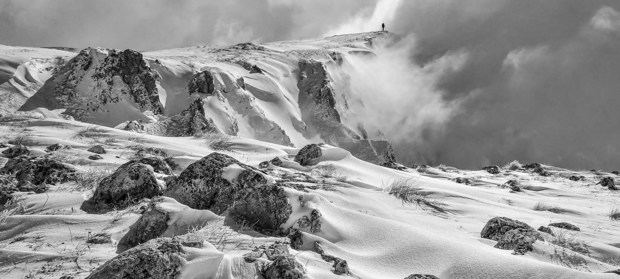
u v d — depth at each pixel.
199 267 4.76
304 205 7.14
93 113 40.44
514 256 5.86
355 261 6.05
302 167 12.20
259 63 62.47
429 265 5.92
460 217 9.14
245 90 51.84
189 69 51.66
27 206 8.30
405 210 8.94
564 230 8.91
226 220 7.04
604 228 9.80
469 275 5.58
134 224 6.80
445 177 19.72
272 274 4.95
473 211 9.67
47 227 7.07
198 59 61.97
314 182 9.99
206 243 5.29
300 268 5.10
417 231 6.62
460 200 10.73
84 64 44.56
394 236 6.56
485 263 5.69
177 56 65.50
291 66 66.94
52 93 42.78
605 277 4.94
